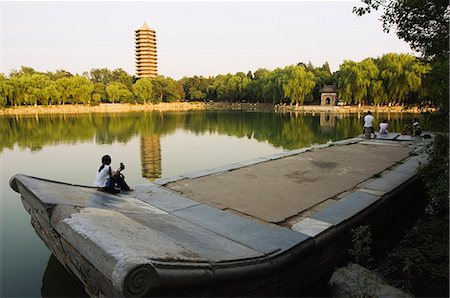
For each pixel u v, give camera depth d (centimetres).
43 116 5534
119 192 666
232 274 350
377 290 404
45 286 494
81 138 2423
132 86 8431
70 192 515
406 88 4600
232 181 798
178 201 638
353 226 556
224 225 519
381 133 1686
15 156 1697
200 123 3800
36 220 520
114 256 278
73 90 7019
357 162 1020
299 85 6316
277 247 440
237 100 9194
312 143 2036
